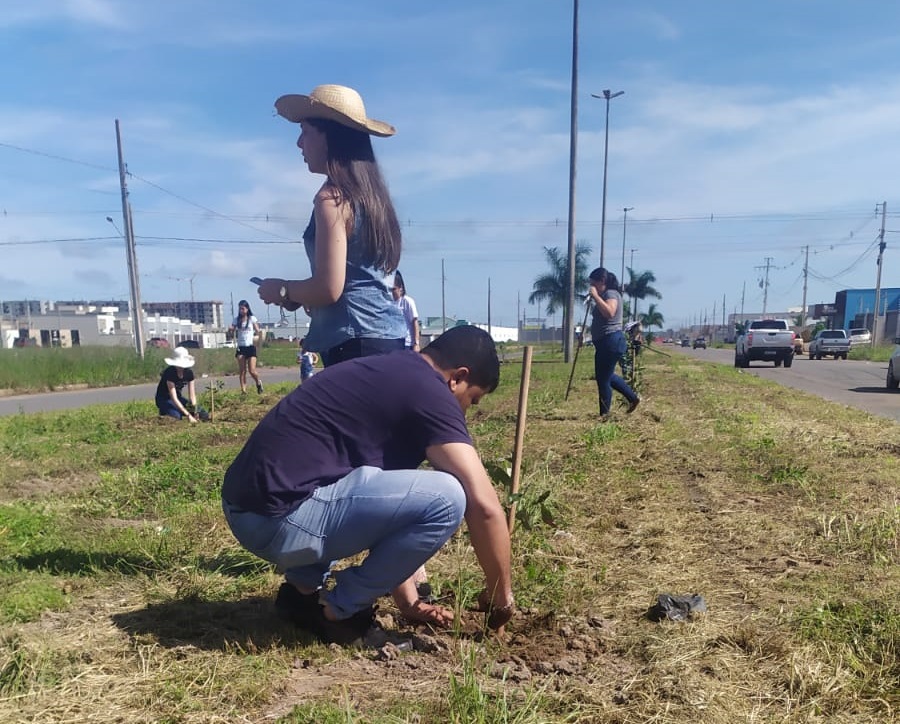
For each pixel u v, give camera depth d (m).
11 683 2.26
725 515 4.35
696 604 2.94
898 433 7.54
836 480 5.17
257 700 2.24
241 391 13.41
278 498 2.45
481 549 2.50
